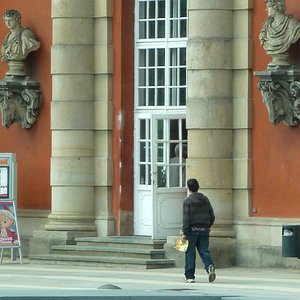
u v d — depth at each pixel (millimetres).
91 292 25297
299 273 40812
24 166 48000
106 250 44156
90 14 46188
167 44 45469
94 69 46219
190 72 42969
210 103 42688
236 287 36406
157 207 44094
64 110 46031
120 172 45750
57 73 46188
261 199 42344
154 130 44719
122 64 45812
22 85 47250
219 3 42750
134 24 46031
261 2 42469
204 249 38125
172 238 43188
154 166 44469
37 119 47594
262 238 42094
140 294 24797
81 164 46031
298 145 41406
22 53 47250
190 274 37969
